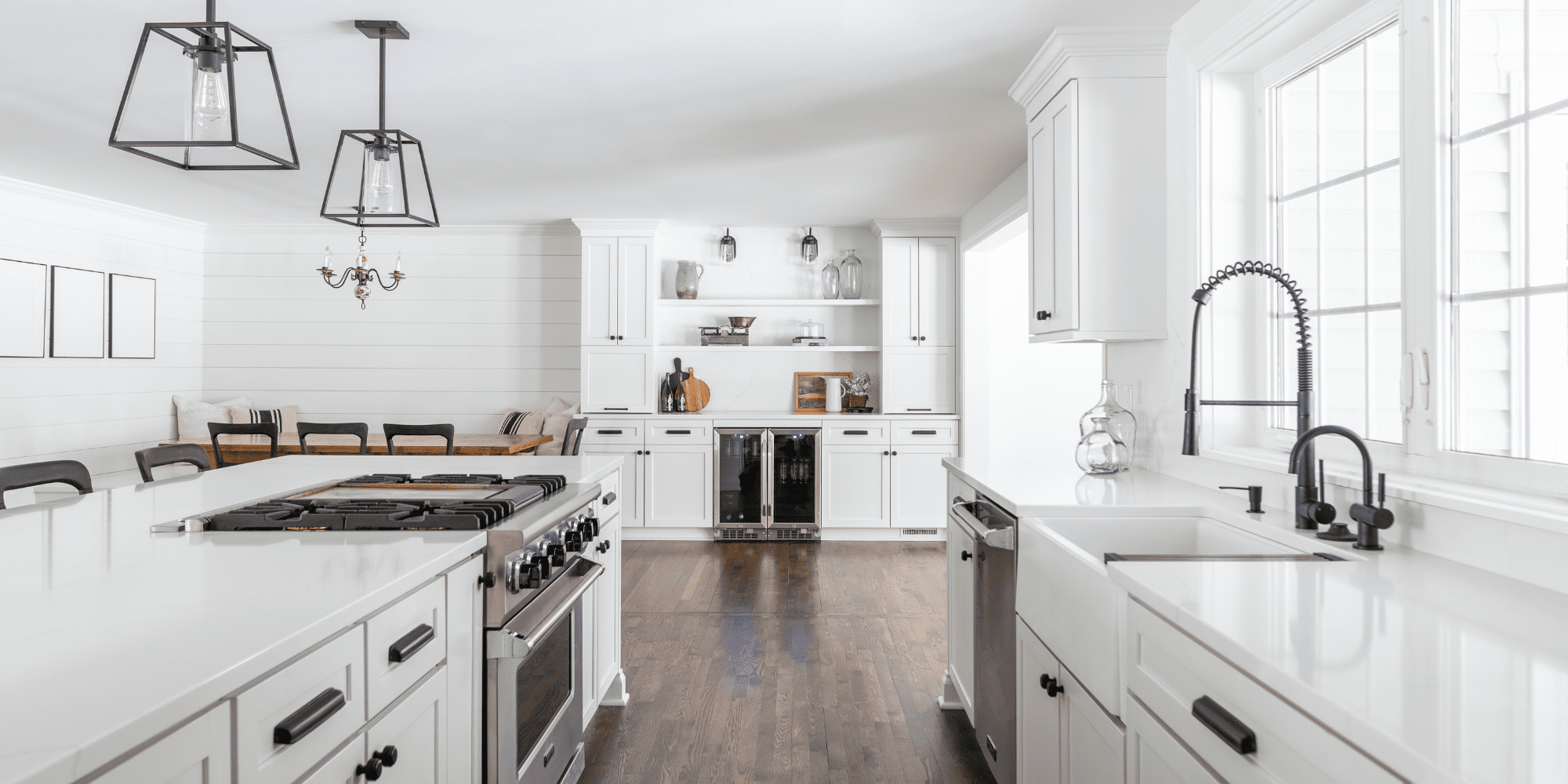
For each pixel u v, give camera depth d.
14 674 0.85
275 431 4.50
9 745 0.68
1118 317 2.61
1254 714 0.96
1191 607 1.14
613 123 3.64
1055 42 2.62
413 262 6.32
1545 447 1.43
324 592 1.18
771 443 5.71
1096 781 1.53
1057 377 6.34
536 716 1.87
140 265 5.73
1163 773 1.22
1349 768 0.78
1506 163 1.48
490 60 2.90
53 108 3.44
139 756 0.77
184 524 1.62
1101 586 1.49
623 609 4.08
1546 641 0.99
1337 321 2.06
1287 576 1.32
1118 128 2.61
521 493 1.97
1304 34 2.07
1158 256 2.60
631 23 2.59
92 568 1.30
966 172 4.51
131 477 5.65
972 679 2.55
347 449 4.91
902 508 5.72
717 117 3.55
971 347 5.76
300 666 1.04
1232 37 2.21
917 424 5.73
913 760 2.51
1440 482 1.57
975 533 2.30
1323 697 0.81
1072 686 1.66
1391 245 1.87
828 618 3.94
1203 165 2.38
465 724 1.57
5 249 4.85
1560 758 0.68
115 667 0.87
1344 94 2.03
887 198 5.19
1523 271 1.46
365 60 2.89
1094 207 2.61
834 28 2.62
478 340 6.32
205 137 1.78
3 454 4.86
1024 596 1.99
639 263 5.86
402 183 2.68
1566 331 1.40
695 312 6.23
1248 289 2.37
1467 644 0.98
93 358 5.40
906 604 4.17
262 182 4.80
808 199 5.24
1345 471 1.82
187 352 6.14
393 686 1.28
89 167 4.46
